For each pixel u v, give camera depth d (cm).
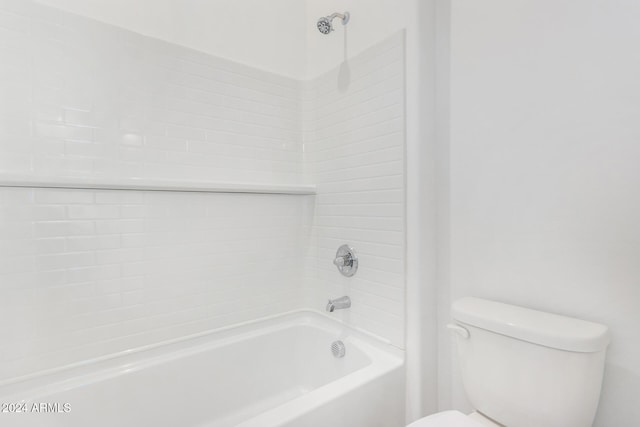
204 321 151
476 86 122
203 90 153
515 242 112
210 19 156
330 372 158
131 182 129
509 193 113
